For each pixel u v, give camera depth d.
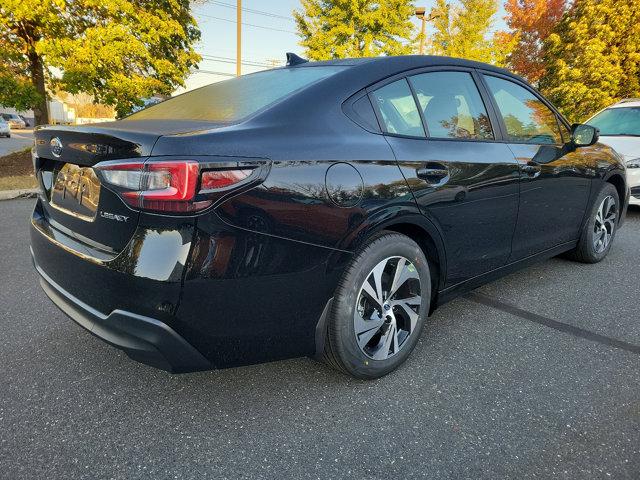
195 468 1.74
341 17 19.50
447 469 1.75
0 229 5.12
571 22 18.08
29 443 1.85
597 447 1.88
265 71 2.85
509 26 23.09
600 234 4.18
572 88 17.20
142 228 1.69
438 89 2.66
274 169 1.82
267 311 1.86
